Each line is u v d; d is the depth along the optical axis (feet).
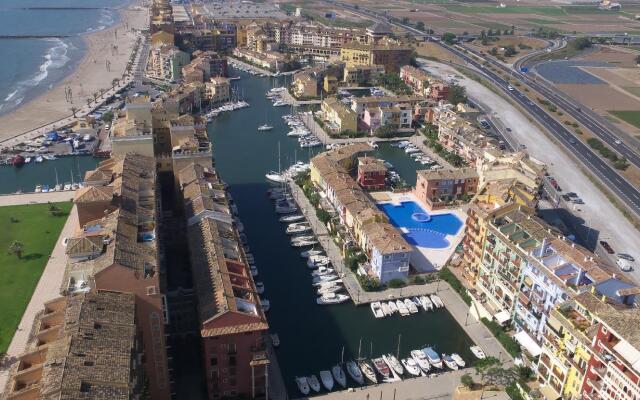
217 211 549.95
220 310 405.18
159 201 606.14
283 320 531.09
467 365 479.00
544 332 448.24
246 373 422.41
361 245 627.87
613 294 423.64
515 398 432.66
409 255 576.61
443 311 547.90
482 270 548.72
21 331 487.61
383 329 522.88
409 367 471.62
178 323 469.16
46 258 602.85
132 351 328.70
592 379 369.71
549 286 453.17
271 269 608.60
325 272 599.16
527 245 491.72
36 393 300.40
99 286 372.17
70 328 333.83
